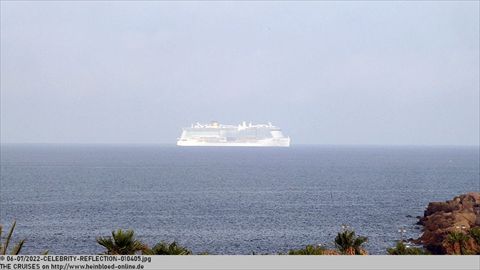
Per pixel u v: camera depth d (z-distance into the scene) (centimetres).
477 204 19238
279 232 17138
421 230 17662
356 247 9138
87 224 18650
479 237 11012
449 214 16950
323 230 17588
